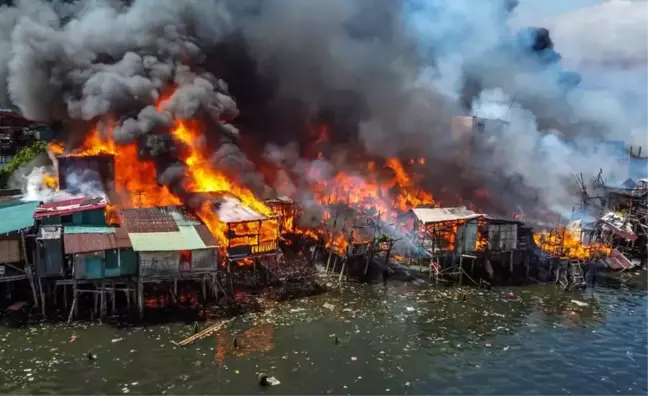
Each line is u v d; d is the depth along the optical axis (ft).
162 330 118.21
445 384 103.81
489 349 118.83
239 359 108.27
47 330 115.44
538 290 158.51
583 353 118.73
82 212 130.72
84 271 119.65
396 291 151.64
